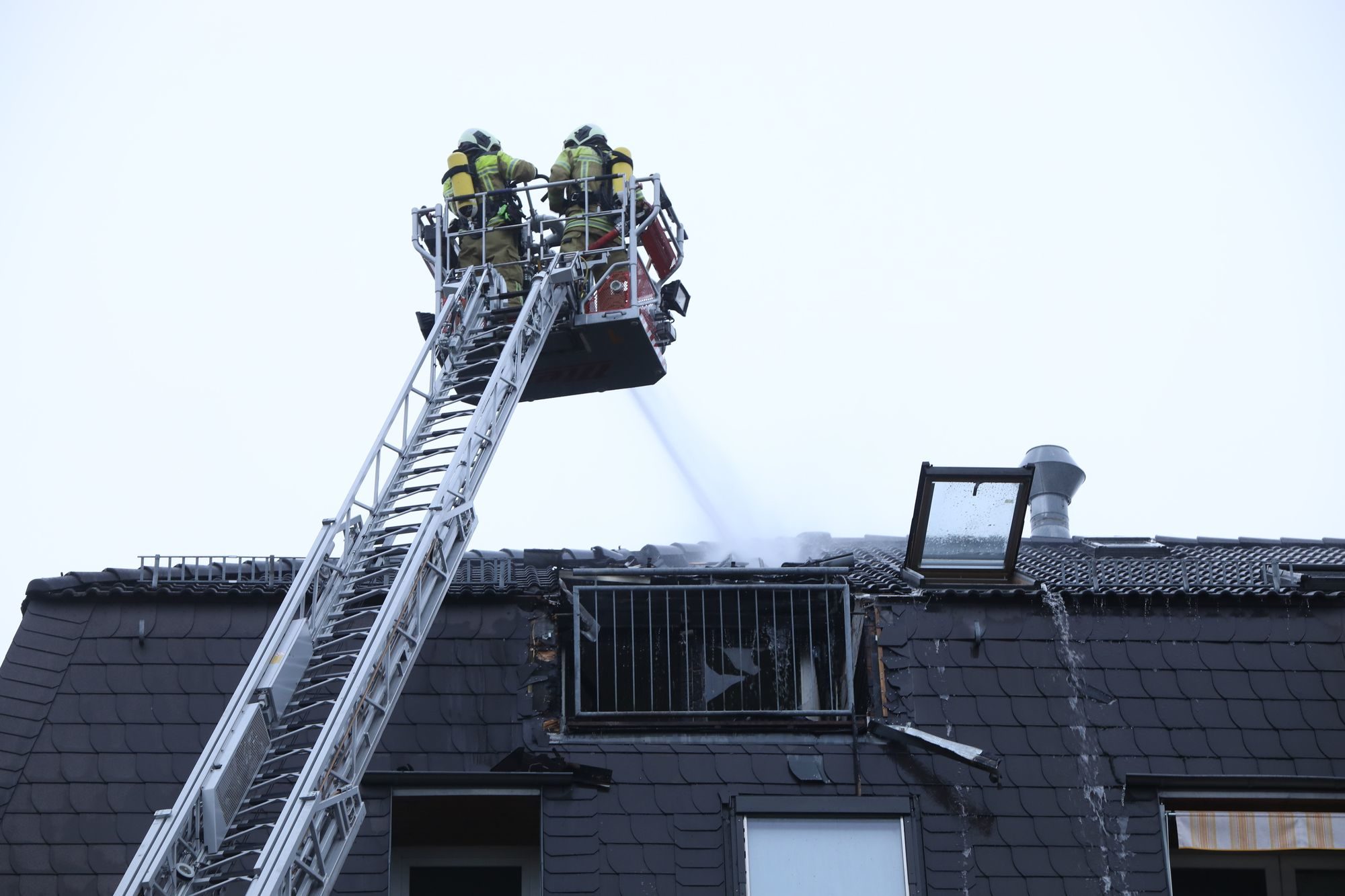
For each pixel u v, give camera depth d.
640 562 55.41
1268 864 46.19
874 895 43.81
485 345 53.72
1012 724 47.03
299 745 44.56
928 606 49.81
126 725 46.12
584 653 48.88
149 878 35.47
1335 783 45.66
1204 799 45.78
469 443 47.75
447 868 46.12
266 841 38.25
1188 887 46.00
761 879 43.88
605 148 60.31
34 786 44.53
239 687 40.16
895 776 45.69
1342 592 50.69
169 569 51.22
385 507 47.06
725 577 49.91
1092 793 45.62
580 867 43.50
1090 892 43.88
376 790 44.56
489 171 59.44
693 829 44.47
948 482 52.25
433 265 59.25
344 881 42.91
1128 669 48.41
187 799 37.06
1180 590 50.28
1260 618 49.84
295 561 52.09
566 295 57.12
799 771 45.59
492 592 49.38
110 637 48.00
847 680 48.09
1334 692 48.12
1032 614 49.72
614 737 47.09
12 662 46.94
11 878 42.84
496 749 46.16
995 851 44.44
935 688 47.75
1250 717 47.44
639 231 59.09
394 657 42.34
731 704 49.12
